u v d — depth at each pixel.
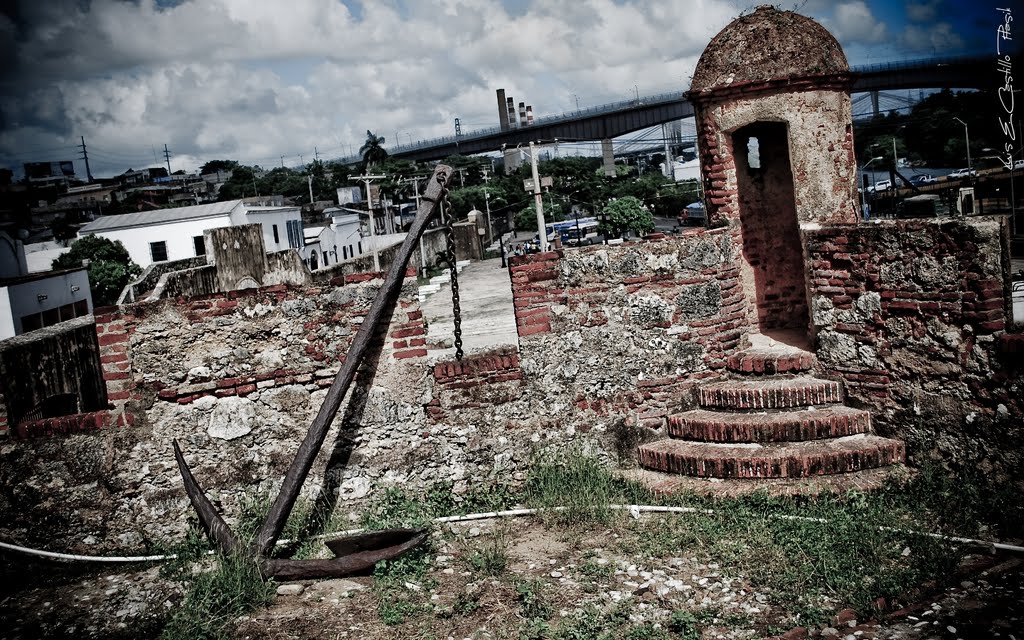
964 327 6.86
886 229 7.36
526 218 60.53
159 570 6.57
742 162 9.74
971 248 6.73
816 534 6.31
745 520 6.64
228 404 7.19
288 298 7.18
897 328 7.39
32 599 6.21
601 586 5.86
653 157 111.50
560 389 7.85
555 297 7.83
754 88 8.87
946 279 6.95
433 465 7.50
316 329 7.21
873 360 7.62
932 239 7.01
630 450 8.00
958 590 5.48
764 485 7.18
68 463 7.06
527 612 5.49
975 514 6.35
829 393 7.91
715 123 9.05
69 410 8.98
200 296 7.11
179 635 5.32
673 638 5.09
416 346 7.39
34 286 27.83
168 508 7.14
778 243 9.73
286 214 48.22
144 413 7.11
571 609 5.54
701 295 8.20
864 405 7.73
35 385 7.84
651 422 8.08
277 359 7.21
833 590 5.57
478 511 7.38
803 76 8.81
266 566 6.01
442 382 7.50
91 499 7.08
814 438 7.56
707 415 7.99
